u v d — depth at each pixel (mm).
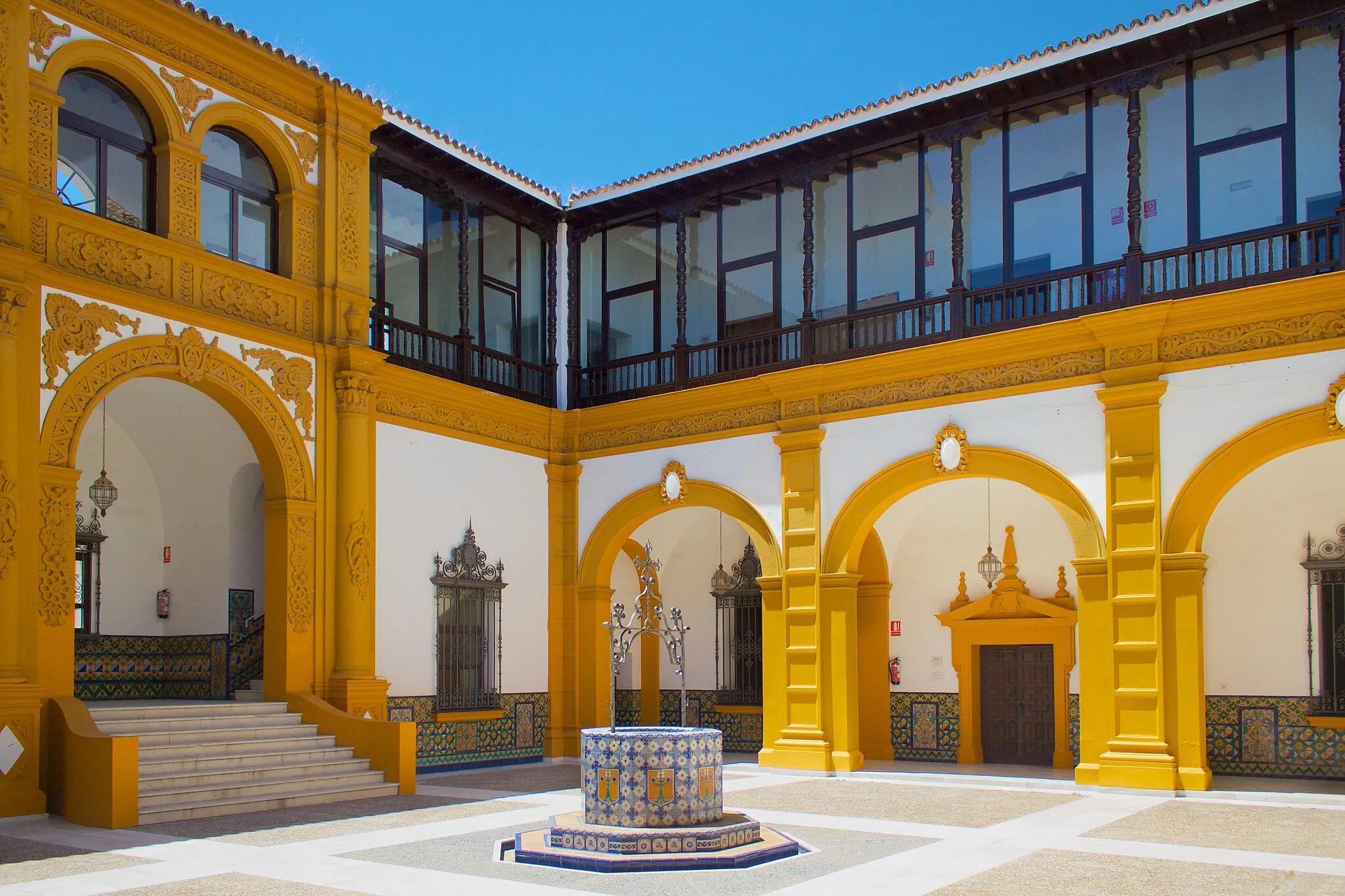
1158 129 15219
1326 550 15016
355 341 15672
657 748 9734
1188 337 14008
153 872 8844
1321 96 14164
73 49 12859
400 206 17469
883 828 11070
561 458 19469
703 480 17922
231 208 14883
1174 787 13422
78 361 12586
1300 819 11625
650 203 19203
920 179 16859
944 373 15812
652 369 19109
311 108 15797
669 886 8320
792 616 16703
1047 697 17109
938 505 18109
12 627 11656
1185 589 13695
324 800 12977
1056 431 14836
